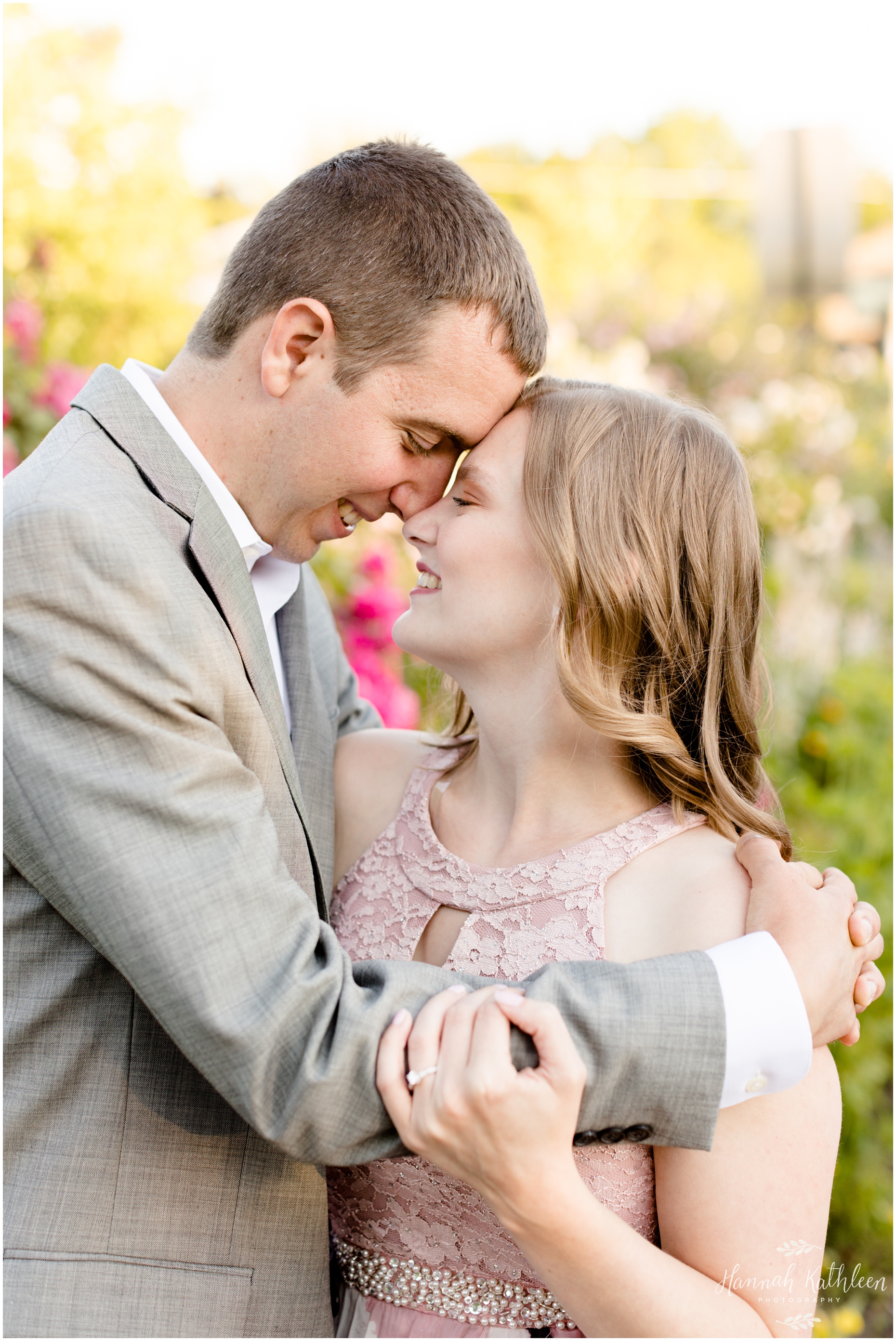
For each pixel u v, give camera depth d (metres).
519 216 7.50
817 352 7.02
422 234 1.39
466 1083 0.98
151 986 1.07
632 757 1.39
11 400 2.95
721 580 1.39
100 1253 1.18
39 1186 1.18
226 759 1.16
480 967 1.28
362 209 1.41
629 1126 1.07
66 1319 1.14
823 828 3.40
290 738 1.54
